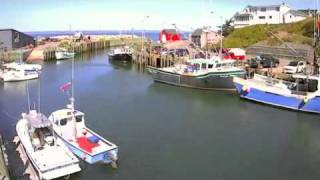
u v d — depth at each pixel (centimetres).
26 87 5325
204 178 2366
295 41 7219
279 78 4750
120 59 8769
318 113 3834
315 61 4456
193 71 5334
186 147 2894
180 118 3753
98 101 4494
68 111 2712
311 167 2558
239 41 8394
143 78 6353
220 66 5209
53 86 5425
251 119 3712
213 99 4650
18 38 9344
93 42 12381
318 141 3062
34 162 2273
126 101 4522
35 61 8538
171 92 5094
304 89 4047
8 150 2655
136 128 3375
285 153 2797
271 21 10119
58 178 2242
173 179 2344
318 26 5834
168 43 9000
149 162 2586
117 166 2503
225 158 2689
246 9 10600
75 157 2295
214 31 9706
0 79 5697
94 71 7225
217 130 3347
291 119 3700
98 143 2545
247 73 5256
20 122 2833
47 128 2566
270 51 7075
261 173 2455
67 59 9206
